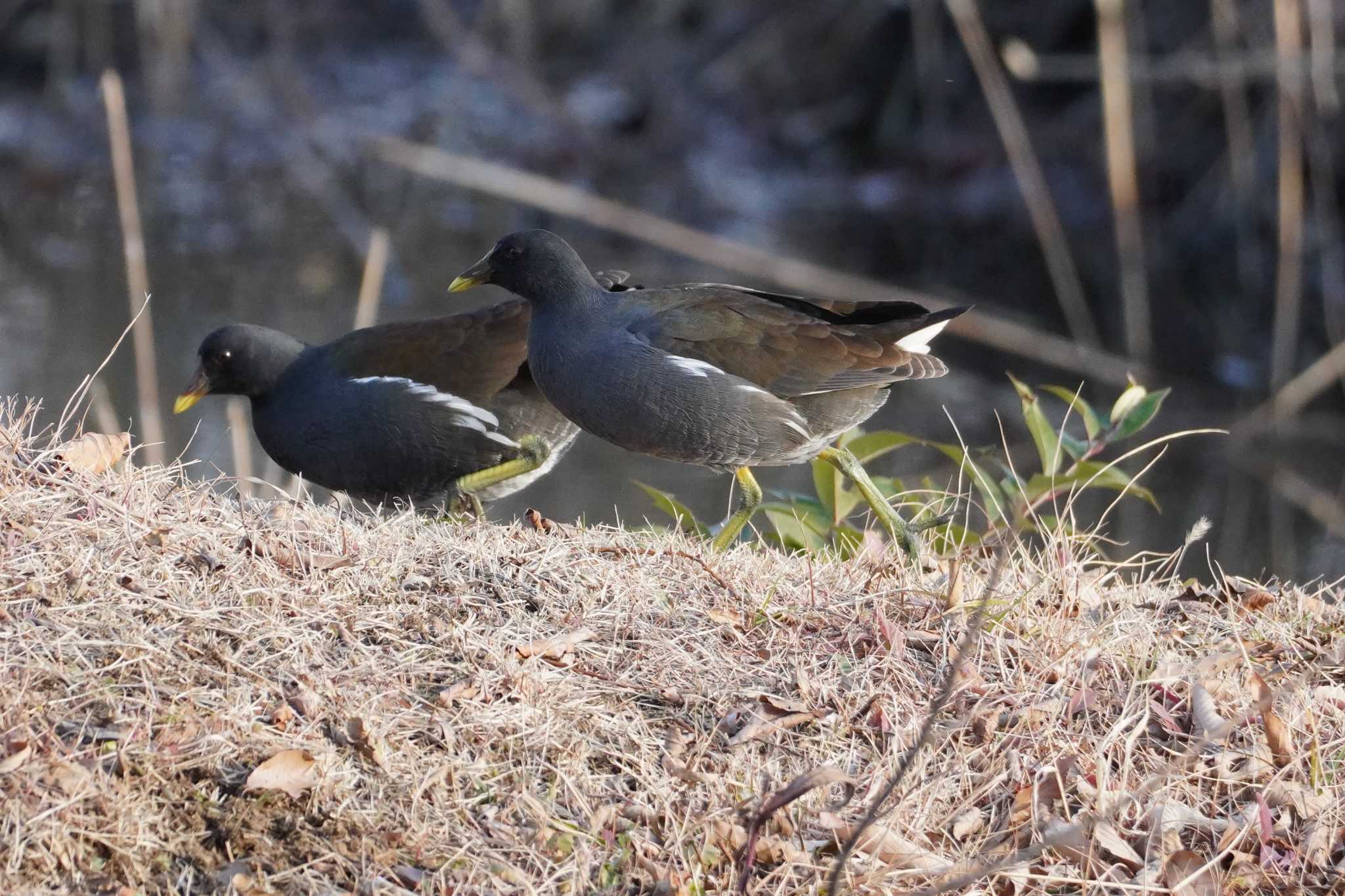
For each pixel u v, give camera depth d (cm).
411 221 2444
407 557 746
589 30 3100
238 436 1108
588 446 1650
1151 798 668
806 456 1012
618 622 729
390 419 1052
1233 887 639
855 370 985
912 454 1616
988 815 662
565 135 2803
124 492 734
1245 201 2184
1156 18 2467
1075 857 644
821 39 2905
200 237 2277
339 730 626
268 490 1296
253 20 3144
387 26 3294
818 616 762
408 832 597
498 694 666
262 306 1956
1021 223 2514
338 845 588
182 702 621
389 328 1088
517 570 757
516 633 704
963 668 725
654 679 698
